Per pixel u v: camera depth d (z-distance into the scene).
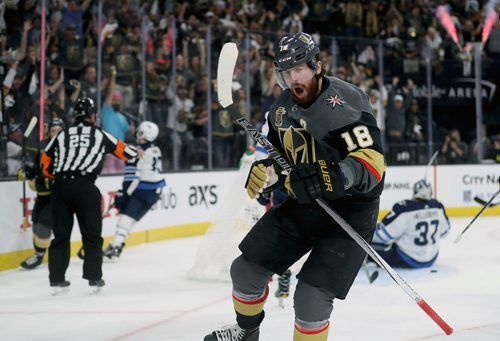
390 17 18.03
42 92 9.59
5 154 9.42
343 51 14.81
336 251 3.71
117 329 5.81
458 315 6.26
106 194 10.66
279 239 3.91
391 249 8.53
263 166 3.74
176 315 6.34
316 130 3.65
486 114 16.05
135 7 13.59
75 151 7.18
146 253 10.43
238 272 4.02
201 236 12.42
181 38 12.70
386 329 5.72
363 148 3.49
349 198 3.77
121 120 11.69
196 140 12.91
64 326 5.92
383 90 15.10
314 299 3.67
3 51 9.60
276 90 14.01
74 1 11.05
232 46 3.84
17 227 9.02
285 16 16.98
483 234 12.30
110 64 11.55
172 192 12.05
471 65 15.84
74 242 9.88
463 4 18.58
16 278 8.30
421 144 15.48
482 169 15.81
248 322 4.14
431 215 8.44
